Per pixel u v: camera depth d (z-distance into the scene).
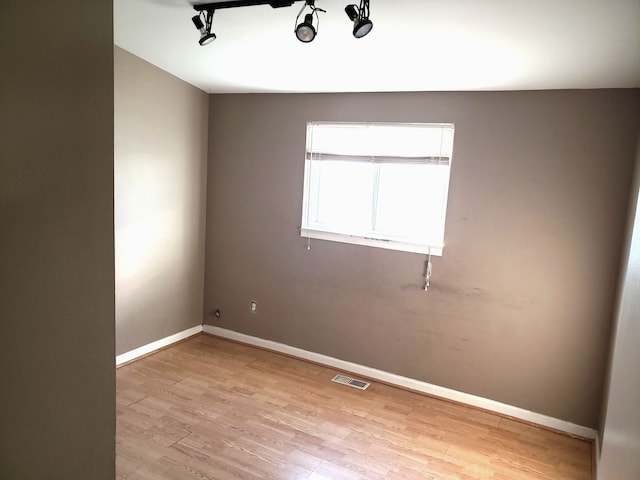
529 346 3.37
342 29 2.69
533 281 3.32
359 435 3.10
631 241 2.26
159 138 4.03
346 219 4.04
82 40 1.03
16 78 0.89
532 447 3.08
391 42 2.77
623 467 1.57
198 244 4.64
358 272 3.96
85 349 1.11
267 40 3.02
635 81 2.82
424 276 3.69
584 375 3.21
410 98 3.61
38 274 0.98
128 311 3.95
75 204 1.04
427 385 3.75
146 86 3.83
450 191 3.53
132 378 3.71
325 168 4.08
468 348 3.58
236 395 3.54
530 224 3.29
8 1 0.87
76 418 1.10
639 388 1.42
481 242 3.46
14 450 0.96
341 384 3.85
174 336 4.48
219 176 4.55
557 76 2.91
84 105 1.04
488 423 3.36
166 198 4.18
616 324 2.74
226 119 4.45
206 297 4.79
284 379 3.88
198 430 3.02
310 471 2.68
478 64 2.91
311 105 4.02
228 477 2.57
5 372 0.93
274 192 4.29
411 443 3.04
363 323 3.98
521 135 3.27
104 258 1.13
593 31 2.29
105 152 1.11
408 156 3.67
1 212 0.89
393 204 3.82
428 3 2.24
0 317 0.91
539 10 2.18
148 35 3.21
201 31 2.70
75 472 1.12
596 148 3.06
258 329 4.52
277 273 4.36
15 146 0.90
